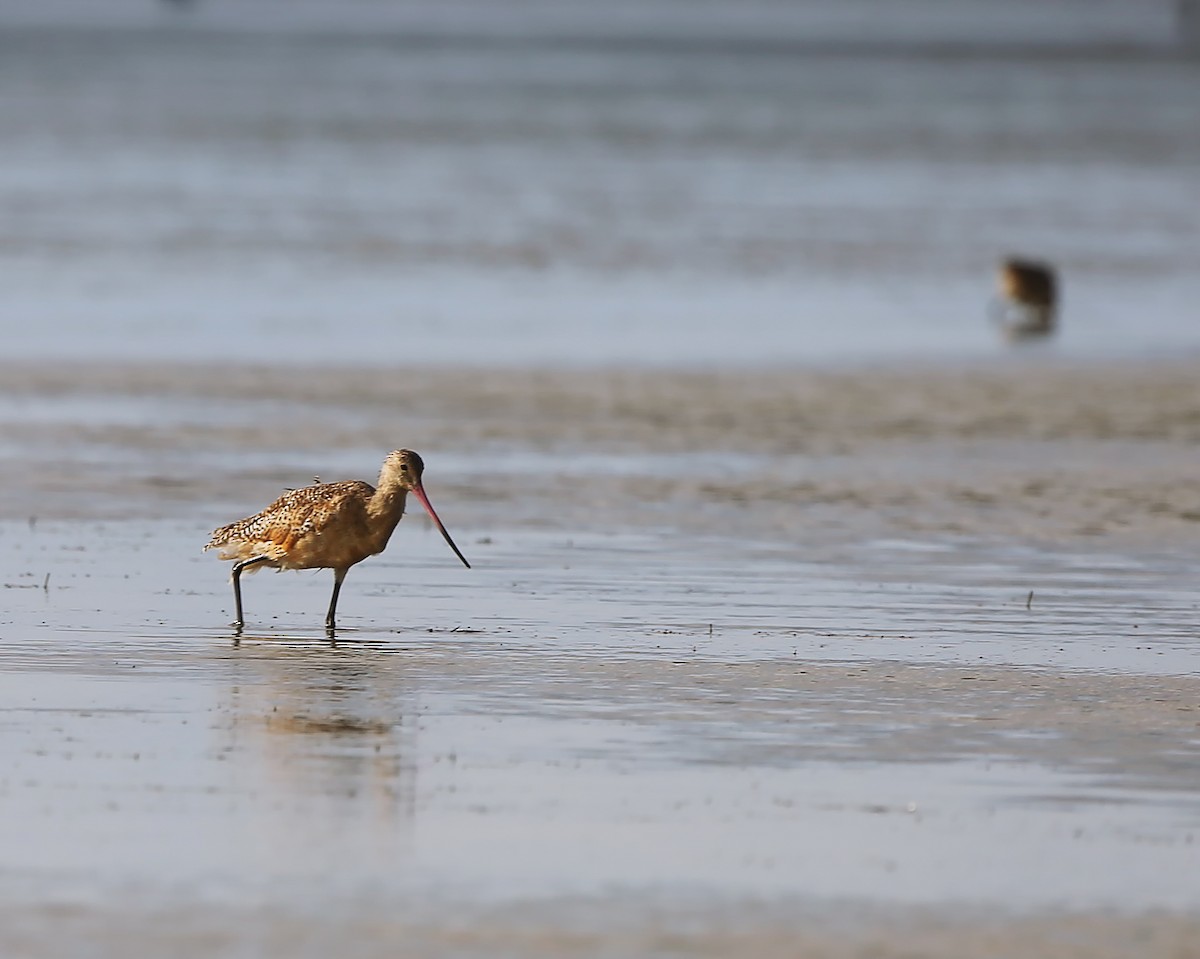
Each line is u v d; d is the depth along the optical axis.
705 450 21.55
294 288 34.41
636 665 13.04
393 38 163.38
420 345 28.86
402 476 13.84
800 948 8.38
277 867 9.17
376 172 55.25
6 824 9.66
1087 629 14.30
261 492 19.02
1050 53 148.12
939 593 15.40
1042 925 8.66
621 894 8.92
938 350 29.61
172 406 23.66
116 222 42.56
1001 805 10.20
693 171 57.53
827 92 97.50
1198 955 8.36
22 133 65.19
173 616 14.30
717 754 11.02
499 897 8.86
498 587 15.46
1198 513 18.58
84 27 170.00
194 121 72.06
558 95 91.94
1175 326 32.81
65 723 11.42
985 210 49.62
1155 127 78.62
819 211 48.28
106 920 8.53
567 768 10.71
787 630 14.14
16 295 32.78
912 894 8.98
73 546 16.62
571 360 27.80
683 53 141.62
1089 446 22.09
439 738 11.26
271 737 11.20
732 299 34.50
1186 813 10.09
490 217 45.22
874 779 10.60
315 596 15.07
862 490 19.55
